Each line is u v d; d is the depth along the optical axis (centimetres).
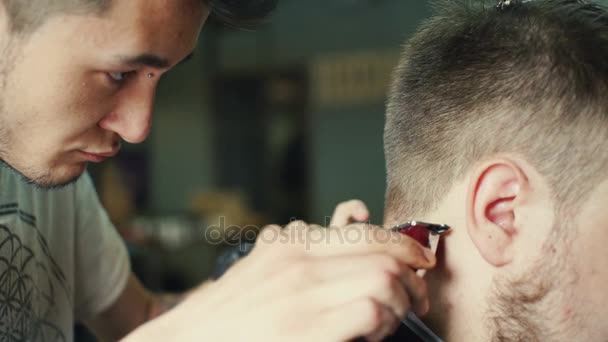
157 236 416
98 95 86
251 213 520
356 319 61
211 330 65
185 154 561
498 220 85
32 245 114
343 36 506
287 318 63
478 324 86
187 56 90
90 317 137
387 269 65
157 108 560
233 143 559
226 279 70
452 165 89
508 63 88
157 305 148
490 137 86
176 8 82
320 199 530
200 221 448
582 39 87
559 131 83
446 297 88
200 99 555
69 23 80
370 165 509
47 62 82
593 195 83
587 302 84
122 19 80
